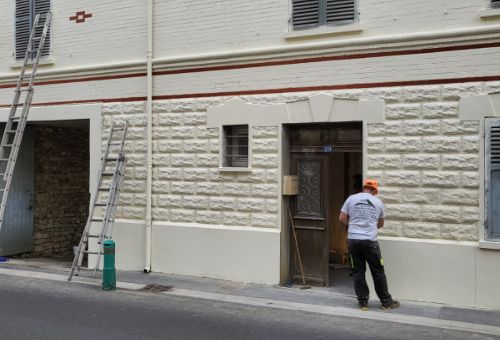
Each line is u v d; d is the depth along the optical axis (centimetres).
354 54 828
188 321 690
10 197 1196
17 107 1140
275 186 888
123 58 1034
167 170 984
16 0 1159
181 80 972
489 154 746
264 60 896
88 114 1063
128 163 1023
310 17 868
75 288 873
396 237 799
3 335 621
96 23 1064
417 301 784
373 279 751
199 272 948
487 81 747
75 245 1362
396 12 802
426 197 781
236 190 920
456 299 762
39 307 750
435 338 630
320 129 881
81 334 628
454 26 766
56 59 1105
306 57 862
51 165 1301
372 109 813
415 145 788
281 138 882
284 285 889
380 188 809
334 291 858
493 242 738
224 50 934
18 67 1151
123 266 1020
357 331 655
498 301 738
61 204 1328
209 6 950
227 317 711
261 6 904
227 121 927
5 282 920
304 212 899
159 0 998
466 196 759
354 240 744
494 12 736
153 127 998
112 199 982
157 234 988
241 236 911
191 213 961
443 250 768
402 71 796
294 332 649
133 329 651
